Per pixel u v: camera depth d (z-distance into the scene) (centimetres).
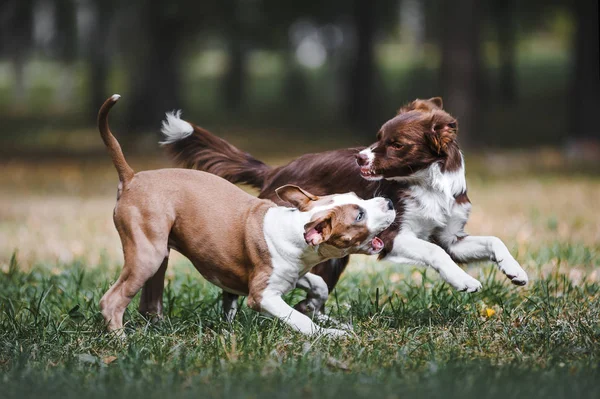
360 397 664
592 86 3616
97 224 1919
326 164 1024
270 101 6994
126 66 5841
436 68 7169
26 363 812
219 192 931
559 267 1259
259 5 5278
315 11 5466
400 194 969
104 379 737
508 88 5909
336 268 1042
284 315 891
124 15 5175
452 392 671
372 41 5150
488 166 3234
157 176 930
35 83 8262
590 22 3603
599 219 1856
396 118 964
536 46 8456
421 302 1045
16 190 2708
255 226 905
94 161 3600
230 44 6309
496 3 5622
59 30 6272
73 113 6216
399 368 764
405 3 6669
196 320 972
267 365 778
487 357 832
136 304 1046
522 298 1070
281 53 7069
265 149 4309
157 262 904
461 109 3656
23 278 1263
